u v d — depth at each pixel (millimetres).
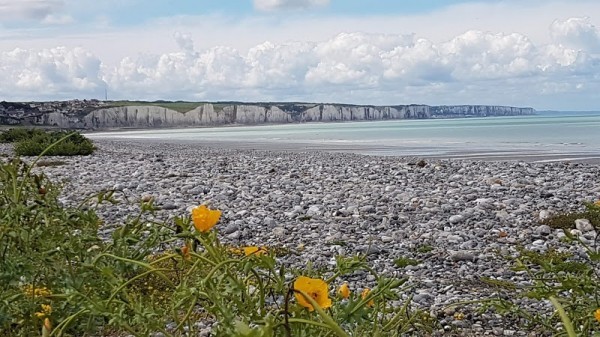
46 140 27344
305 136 64375
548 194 12961
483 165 20297
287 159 25031
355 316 2207
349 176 17391
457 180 16125
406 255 7930
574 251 7852
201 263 2297
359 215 10852
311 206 11781
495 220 10289
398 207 11656
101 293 2725
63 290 2746
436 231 9445
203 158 25625
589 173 17672
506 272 6840
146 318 2152
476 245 8477
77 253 2990
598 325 3227
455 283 6453
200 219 2111
